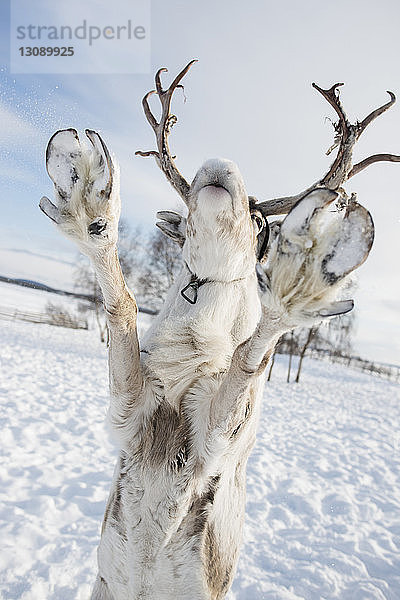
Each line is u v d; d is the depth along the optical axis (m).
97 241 1.46
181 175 2.26
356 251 1.21
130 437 1.85
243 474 2.16
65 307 35.31
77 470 5.74
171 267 21.88
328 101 1.91
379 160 2.09
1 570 3.42
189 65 2.32
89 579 3.46
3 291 38.38
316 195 1.18
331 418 13.34
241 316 2.06
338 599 3.86
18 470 5.42
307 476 7.22
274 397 16.16
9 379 10.49
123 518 1.91
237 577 3.92
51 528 4.21
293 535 5.04
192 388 1.86
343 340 35.06
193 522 1.90
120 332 1.67
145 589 1.89
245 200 1.95
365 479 7.51
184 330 1.86
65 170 1.42
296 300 1.26
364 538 5.17
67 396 9.77
